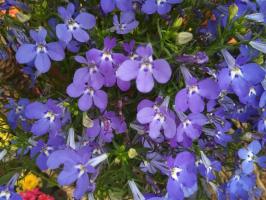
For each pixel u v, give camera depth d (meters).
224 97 0.12
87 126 0.11
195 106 0.10
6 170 0.12
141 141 0.12
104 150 0.12
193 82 0.10
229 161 0.13
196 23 0.12
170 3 0.11
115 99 0.11
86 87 0.10
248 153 0.12
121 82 0.10
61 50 0.11
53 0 0.12
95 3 0.12
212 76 0.11
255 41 0.11
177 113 0.11
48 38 0.11
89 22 0.11
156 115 0.10
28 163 0.12
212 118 0.12
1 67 0.13
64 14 0.11
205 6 0.12
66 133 0.11
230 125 0.12
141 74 0.10
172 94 0.11
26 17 0.11
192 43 0.11
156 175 0.12
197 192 0.13
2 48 0.12
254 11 0.12
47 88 0.13
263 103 0.11
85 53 0.11
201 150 0.12
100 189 0.12
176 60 0.10
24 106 0.12
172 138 0.11
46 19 0.11
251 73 0.11
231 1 0.12
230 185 0.12
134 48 0.11
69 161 0.10
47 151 0.12
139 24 0.12
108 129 0.11
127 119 0.12
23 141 0.12
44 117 0.11
